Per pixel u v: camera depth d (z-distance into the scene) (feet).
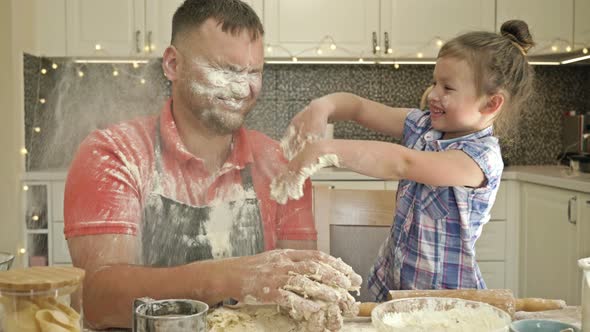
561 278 7.55
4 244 5.36
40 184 5.40
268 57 8.97
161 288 2.48
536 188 8.19
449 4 9.08
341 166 3.13
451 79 3.67
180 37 2.90
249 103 2.94
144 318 2.06
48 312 1.94
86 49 6.82
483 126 3.77
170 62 2.90
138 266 2.59
